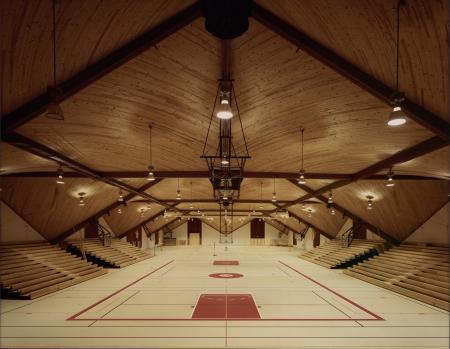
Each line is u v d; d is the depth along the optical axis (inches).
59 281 499.2
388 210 605.0
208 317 325.4
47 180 511.2
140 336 269.1
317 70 251.0
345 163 464.1
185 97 285.3
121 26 197.3
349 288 488.7
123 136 360.8
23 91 230.2
